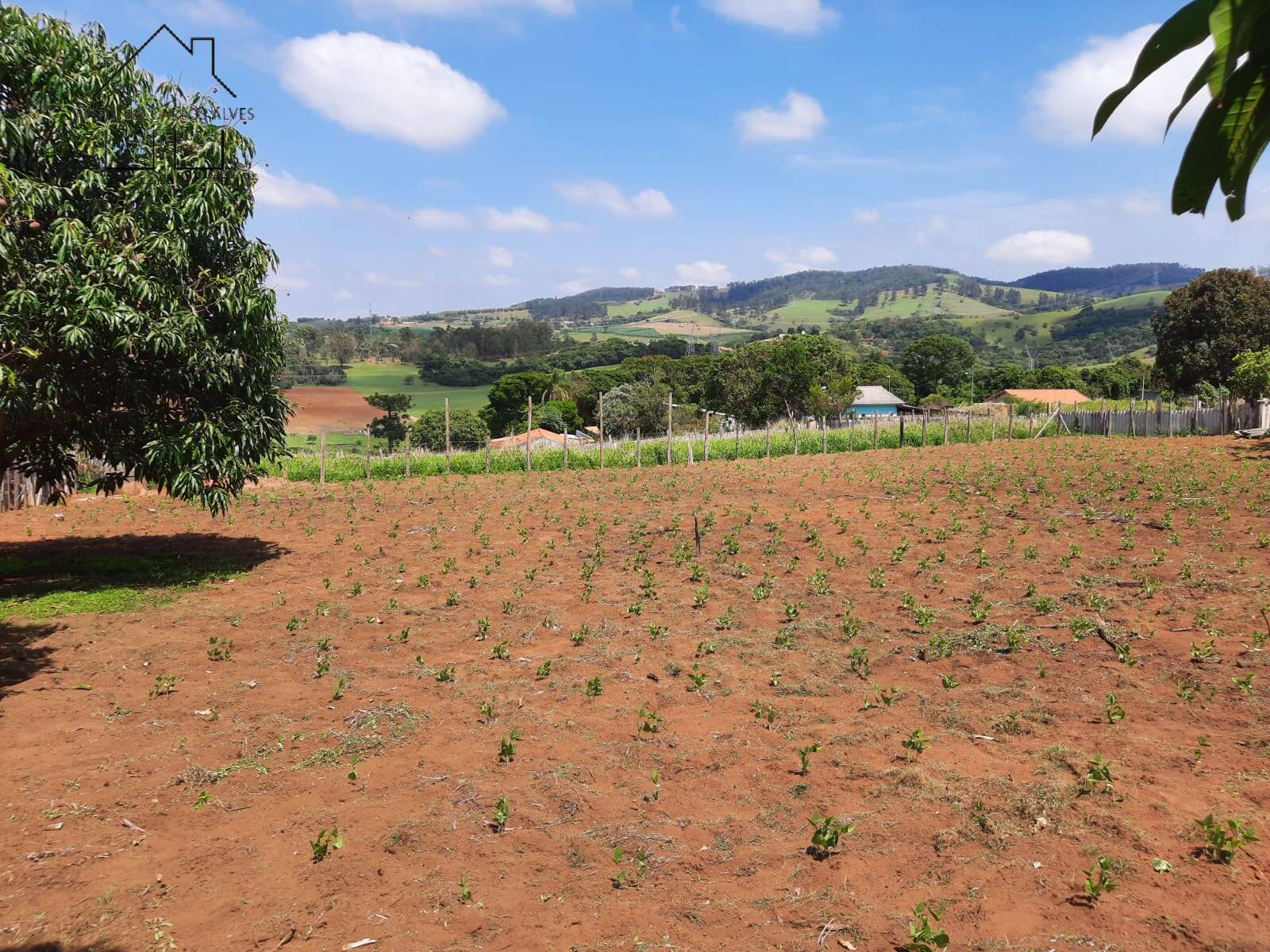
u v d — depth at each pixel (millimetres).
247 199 10500
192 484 9742
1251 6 873
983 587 9102
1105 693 6117
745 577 10195
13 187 6945
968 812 4477
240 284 10055
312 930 3695
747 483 18344
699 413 54781
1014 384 80875
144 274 9086
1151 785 4629
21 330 7953
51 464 10367
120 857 4285
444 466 24250
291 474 22594
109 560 11758
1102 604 8062
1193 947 3242
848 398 49250
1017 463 19578
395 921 3746
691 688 6668
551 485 19484
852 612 8586
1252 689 5898
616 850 4195
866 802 4703
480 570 11062
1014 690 6273
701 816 4668
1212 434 26859
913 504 14672
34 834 4465
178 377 9875
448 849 4340
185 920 3758
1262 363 26609
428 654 7703
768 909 3764
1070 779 4758
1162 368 47469
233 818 4715
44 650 7707
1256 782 4598
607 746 5637
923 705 6133
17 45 8672
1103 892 3633
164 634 8305
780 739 5652
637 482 19422
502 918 3756
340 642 8094
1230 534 10766
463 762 5414
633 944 3547
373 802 4863
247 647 7914
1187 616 7609
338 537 13391
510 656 7586
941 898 3740
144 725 6012
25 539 13625
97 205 9242
